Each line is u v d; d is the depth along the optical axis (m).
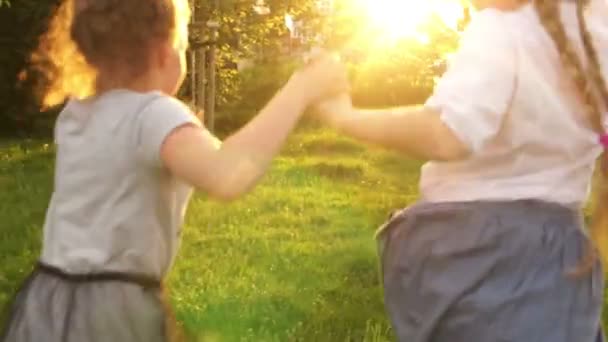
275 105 2.38
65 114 2.60
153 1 2.53
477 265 2.49
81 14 2.55
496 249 2.48
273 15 16.11
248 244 7.23
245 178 2.32
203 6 15.28
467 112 2.36
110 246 2.46
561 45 2.44
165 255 2.53
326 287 6.00
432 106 2.38
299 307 5.49
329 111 2.47
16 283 5.96
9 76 15.37
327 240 7.50
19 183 10.48
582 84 2.44
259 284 6.00
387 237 2.69
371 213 8.81
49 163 12.30
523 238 2.47
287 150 13.34
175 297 5.57
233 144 2.34
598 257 2.62
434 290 2.52
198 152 2.36
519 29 2.47
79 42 2.56
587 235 2.56
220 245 7.16
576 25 2.52
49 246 2.56
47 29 2.72
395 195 9.94
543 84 2.45
